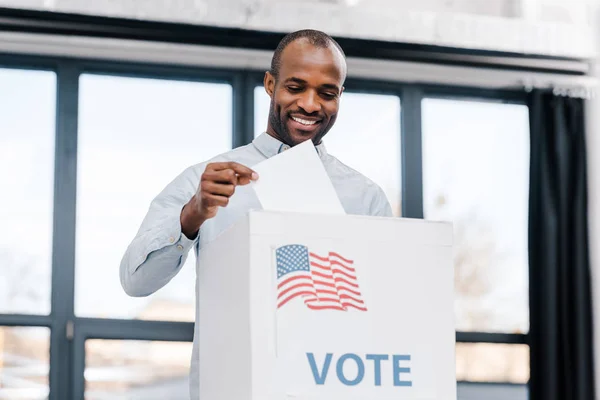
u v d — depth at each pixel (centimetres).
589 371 501
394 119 523
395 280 134
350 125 517
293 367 127
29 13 452
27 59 485
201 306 152
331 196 142
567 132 524
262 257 128
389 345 132
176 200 174
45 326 466
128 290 166
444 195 523
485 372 513
